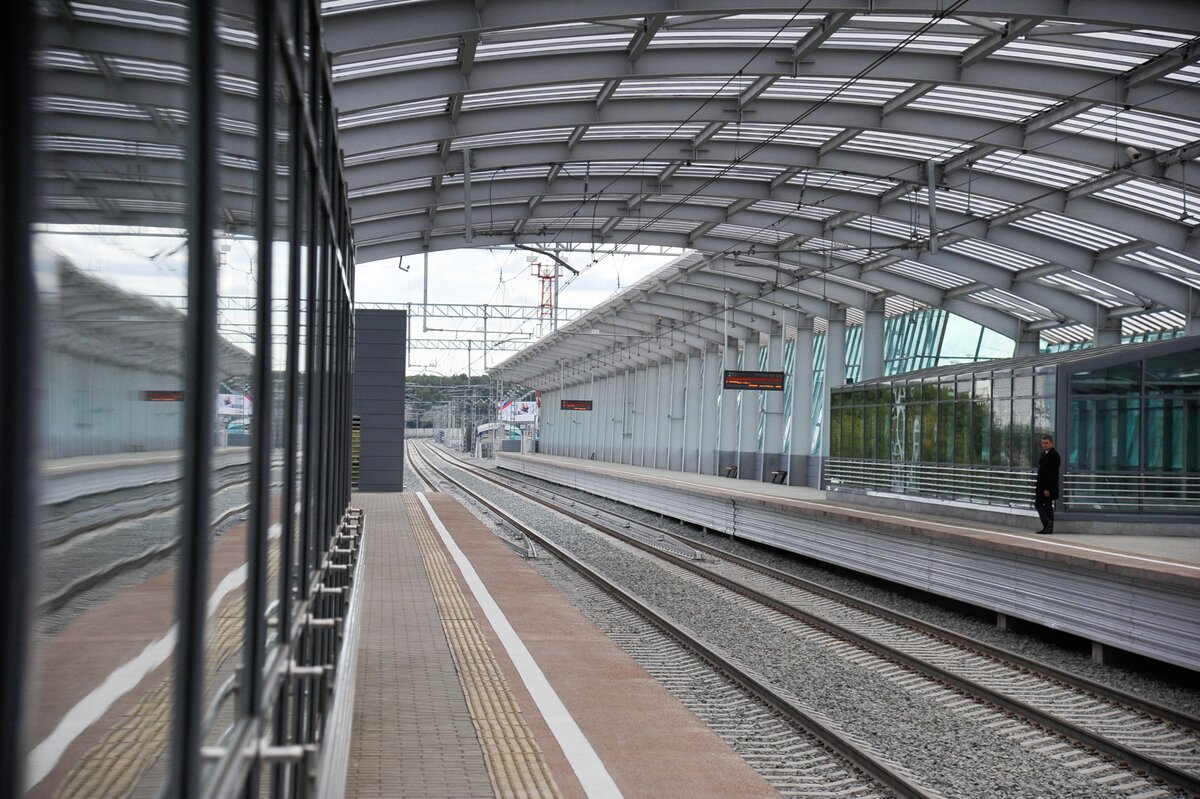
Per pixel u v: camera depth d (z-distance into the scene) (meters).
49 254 1.43
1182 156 21.84
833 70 20.33
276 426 3.57
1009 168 25.41
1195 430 22.12
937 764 9.60
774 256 37.41
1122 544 18.23
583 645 12.25
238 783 2.56
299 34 3.97
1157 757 10.00
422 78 20.08
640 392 71.25
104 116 1.65
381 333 41.72
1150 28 17.00
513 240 35.00
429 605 14.95
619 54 20.39
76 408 1.54
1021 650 15.88
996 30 18.23
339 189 8.78
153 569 1.92
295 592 4.44
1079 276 31.67
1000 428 24.16
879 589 22.67
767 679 12.96
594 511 40.94
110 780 1.69
